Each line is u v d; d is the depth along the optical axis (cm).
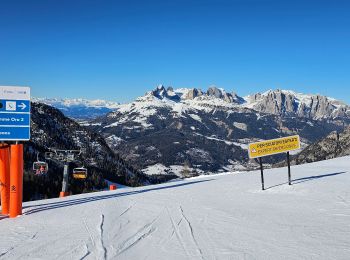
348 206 1106
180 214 1121
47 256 740
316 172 2173
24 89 1215
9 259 729
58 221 1096
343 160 3178
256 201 1309
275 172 2427
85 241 845
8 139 1207
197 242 800
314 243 744
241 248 739
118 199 1548
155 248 772
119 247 791
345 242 739
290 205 1187
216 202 1331
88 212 1235
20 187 1228
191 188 1845
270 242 768
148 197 1560
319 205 1152
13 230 998
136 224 1010
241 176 2383
